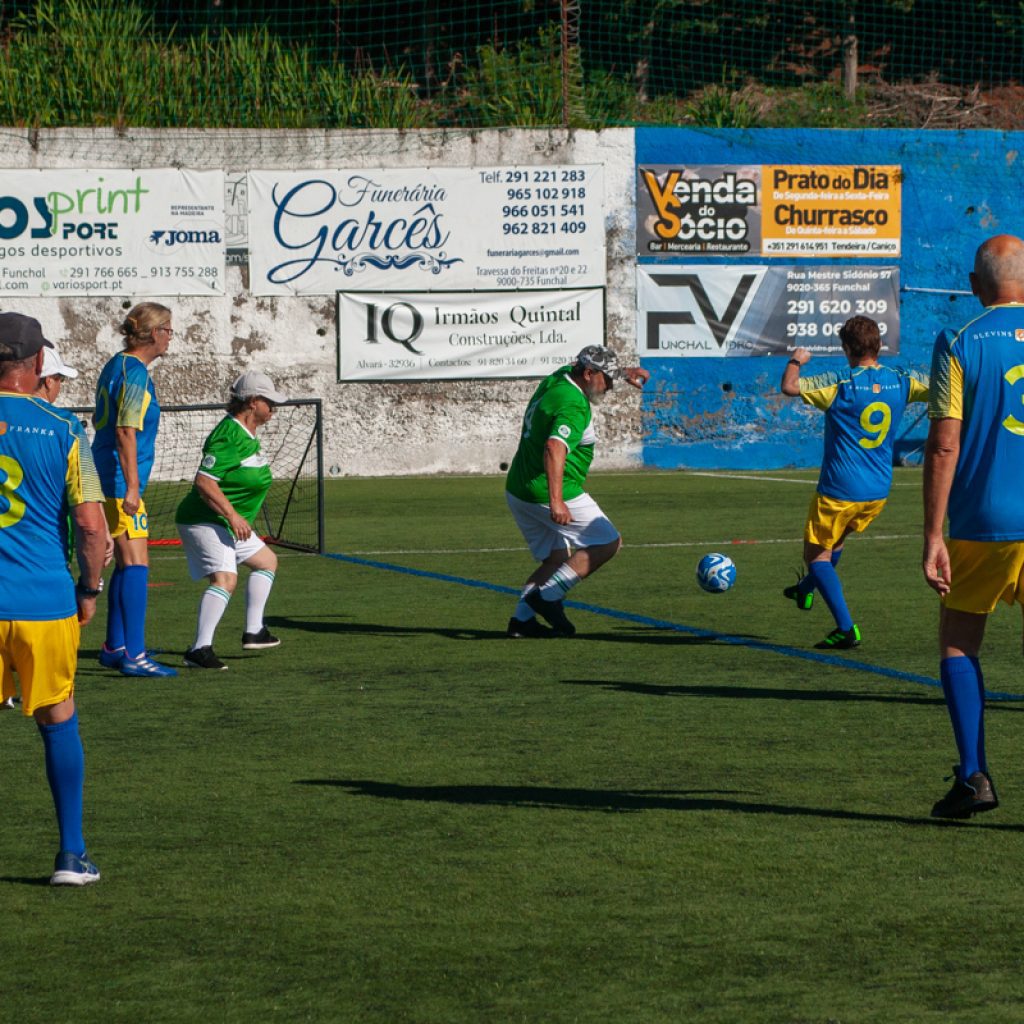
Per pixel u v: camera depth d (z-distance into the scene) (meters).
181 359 38.19
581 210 39.19
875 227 40.19
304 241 38.41
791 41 56.16
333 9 49.19
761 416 40.12
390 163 38.69
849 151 40.00
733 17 55.03
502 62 42.84
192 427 38.31
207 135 38.06
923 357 40.66
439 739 11.02
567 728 11.37
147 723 11.68
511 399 39.41
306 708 12.23
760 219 39.75
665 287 39.56
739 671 13.81
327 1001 6.07
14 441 7.37
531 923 6.99
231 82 40.09
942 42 56.91
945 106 55.31
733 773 9.88
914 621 16.70
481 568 21.86
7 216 37.41
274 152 38.25
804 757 10.33
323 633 16.22
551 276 39.22
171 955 6.61
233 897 7.41
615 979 6.28
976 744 8.48
